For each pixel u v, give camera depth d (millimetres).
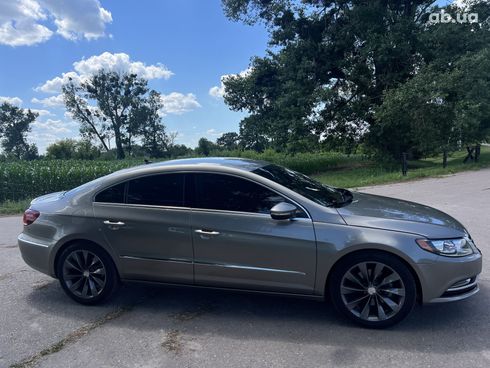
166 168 4309
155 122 78812
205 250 4016
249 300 4441
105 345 3572
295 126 24484
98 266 4410
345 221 3723
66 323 4055
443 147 18703
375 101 24297
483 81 18547
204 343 3541
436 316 3861
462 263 3555
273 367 3121
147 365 3221
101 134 75000
